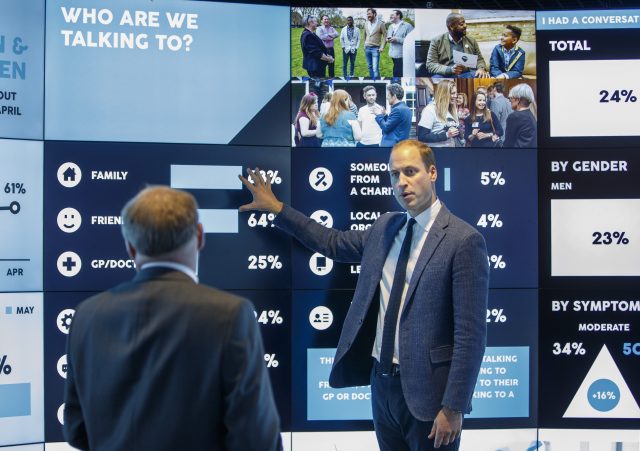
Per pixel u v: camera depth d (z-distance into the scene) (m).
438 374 1.85
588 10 2.50
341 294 2.49
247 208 2.36
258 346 1.25
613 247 2.51
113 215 2.38
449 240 1.87
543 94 2.52
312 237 2.29
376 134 2.51
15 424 2.29
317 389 2.49
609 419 2.50
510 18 2.51
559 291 2.51
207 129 2.45
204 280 2.44
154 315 1.19
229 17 2.46
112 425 1.19
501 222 2.51
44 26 2.33
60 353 2.34
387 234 2.09
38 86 2.32
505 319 2.50
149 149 2.41
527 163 2.52
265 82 2.48
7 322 2.28
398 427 2.03
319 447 2.49
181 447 1.16
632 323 2.49
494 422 2.50
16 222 2.29
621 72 2.50
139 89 2.40
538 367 2.51
